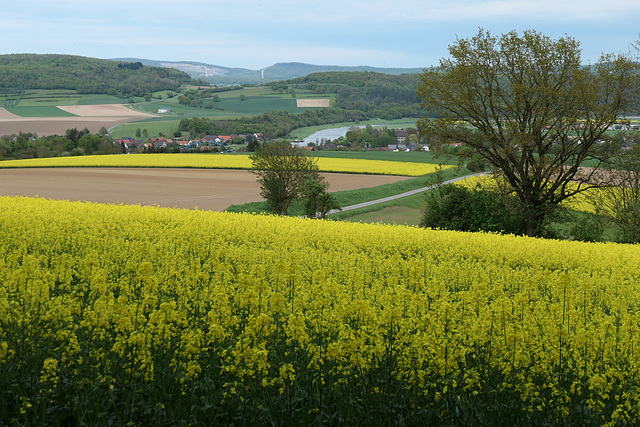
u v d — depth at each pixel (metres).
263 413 5.62
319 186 48.28
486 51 40.72
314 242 20.98
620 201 39.53
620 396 6.00
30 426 5.36
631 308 11.63
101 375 5.93
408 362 6.09
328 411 5.87
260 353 5.72
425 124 43.66
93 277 7.88
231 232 21.92
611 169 40.19
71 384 5.96
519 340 6.58
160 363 6.21
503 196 43.22
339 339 6.30
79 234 17.45
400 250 20.62
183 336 6.23
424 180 87.56
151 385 5.88
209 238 18.31
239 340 6.19
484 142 42.25
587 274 16.31
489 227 41.34
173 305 6.56
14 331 6.36
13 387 5.79
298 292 8.70
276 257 15.05
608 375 6.10
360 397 6.03
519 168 41.03
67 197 58.44
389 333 6.78
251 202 57.69
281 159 51.22
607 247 24.11
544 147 41.22
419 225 46.00
